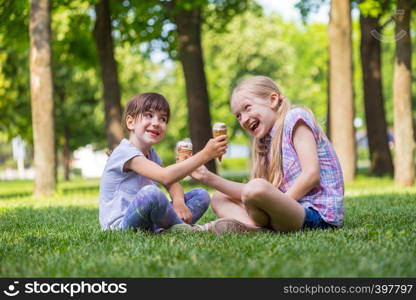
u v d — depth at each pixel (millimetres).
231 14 16500
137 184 3906
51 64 10406
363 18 15148
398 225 3955
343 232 3430
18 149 52656
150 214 3615
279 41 29766
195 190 4250
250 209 3441
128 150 3818
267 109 3771
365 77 15352
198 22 14047
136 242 3152
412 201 6324
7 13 13094
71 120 26875
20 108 21984
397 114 10266
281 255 2666
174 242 3133
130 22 15914
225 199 3930
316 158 3627
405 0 9969
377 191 8703
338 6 11398
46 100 10328
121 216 3820
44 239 3537
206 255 2658
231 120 30812
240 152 59094
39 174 10320
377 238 3201
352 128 11562
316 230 3500
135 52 17516
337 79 11461
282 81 30609
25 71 19062
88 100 26812
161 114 3902
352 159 11641
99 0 13500
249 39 29094
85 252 2926
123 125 4016
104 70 13711
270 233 3512
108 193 3916
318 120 4152
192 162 3643
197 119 13828
